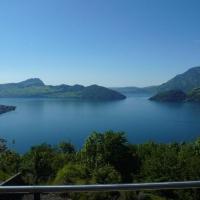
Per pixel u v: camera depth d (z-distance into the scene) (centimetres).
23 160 5156
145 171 4984
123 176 6266
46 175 3644
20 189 432
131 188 433
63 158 5400
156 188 434
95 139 6600
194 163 4319
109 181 3238
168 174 4334
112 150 6488
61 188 432
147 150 6825
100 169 3409
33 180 2911
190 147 6919
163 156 4853
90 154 6450
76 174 3203
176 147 7162
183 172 4281
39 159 5081
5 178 2541
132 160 6562
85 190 431
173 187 436
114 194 1024
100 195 1038
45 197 695
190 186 437
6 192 430
